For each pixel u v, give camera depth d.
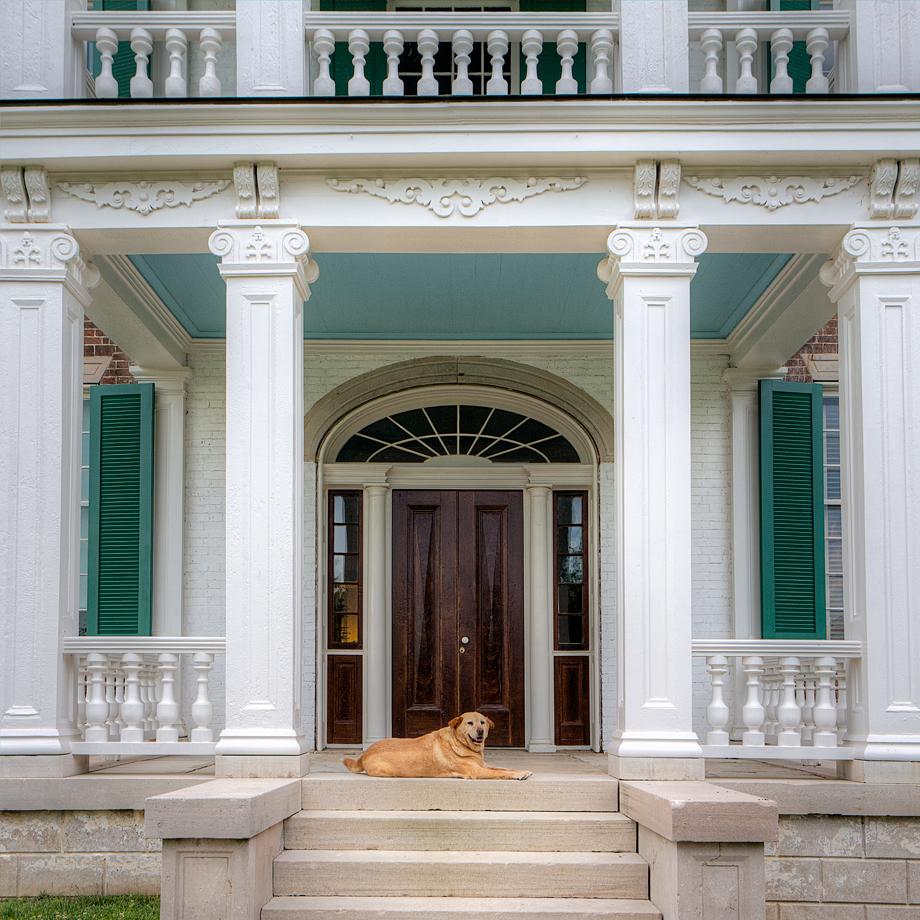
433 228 6.60
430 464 10.20
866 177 6.59
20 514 6.42
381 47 8.67
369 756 6.41
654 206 6.52
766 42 8.09
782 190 6.58
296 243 6.52
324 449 10.01
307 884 5.53
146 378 9.77
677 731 6.26
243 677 6.29
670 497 6.43
